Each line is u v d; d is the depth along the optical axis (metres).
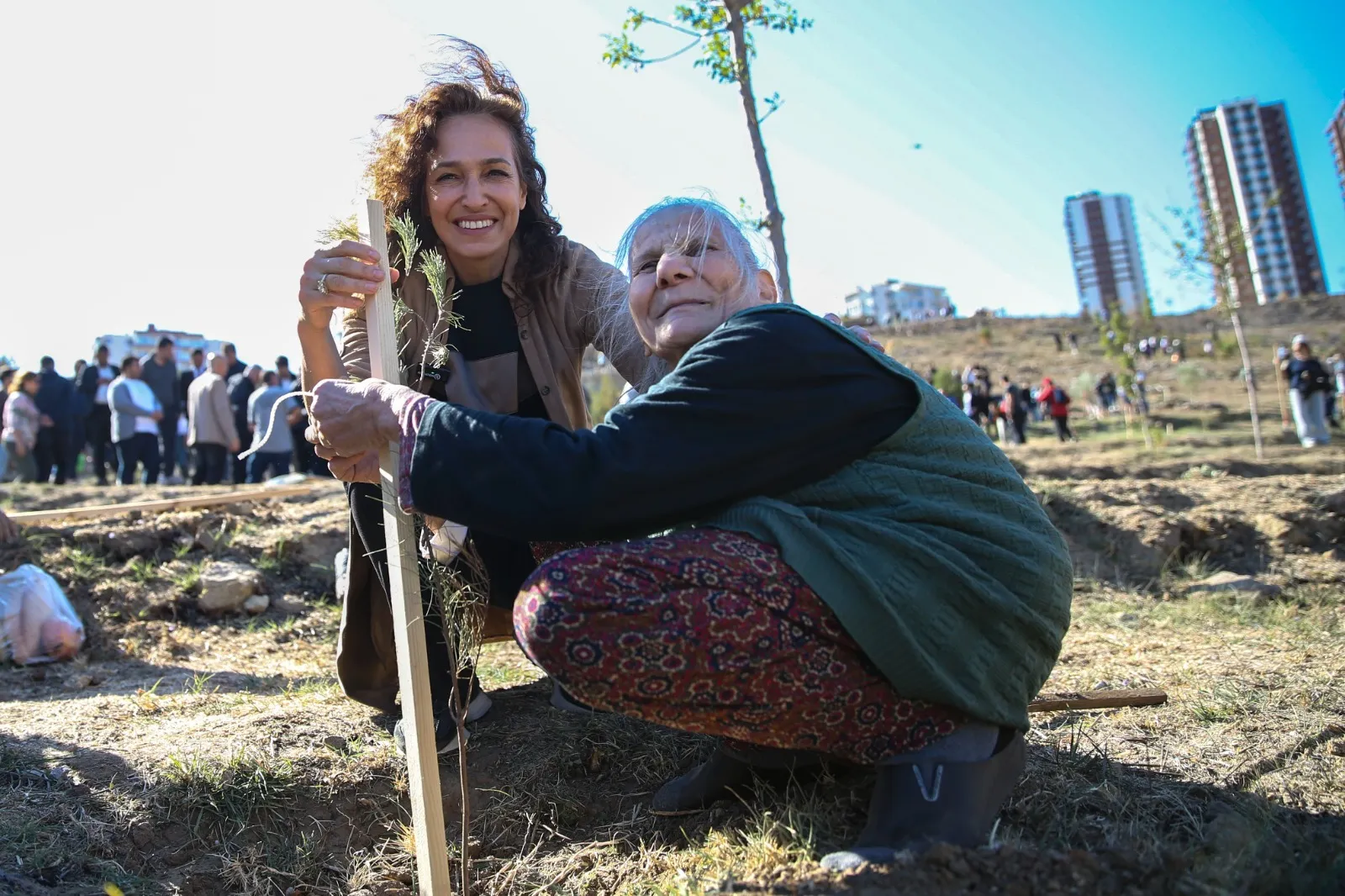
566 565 1.65
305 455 11.71
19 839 2.19
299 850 2.37
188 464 15.20
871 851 1.70
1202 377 35.91
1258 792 2.15
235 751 2.62
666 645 1.62
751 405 1.74
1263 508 6.14
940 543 1.78
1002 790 1.87
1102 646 3.90
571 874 2.21
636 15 5.66
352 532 2.64
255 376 12.79
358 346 2.64
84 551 5.39
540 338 2.82
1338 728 2.56
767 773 2.26
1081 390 33.09
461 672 2.69
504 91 2.82
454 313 2.79
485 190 2.62
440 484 1.81
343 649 2.74
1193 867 1.73
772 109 5.45
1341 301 63.25
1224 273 15.74
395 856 2.40
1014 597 1.81
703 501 1.78
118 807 2.36
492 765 2.65
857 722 1.77
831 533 1.76
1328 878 1.69
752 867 1.88
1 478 13.22
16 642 4.29
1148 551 5.73
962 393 31.81
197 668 4.27
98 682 4.09
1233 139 128.75
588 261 2.84
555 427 1.82
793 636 1.68
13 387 12.20
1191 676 3.19
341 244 2.20
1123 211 154.88
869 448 1.83
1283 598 4.95
